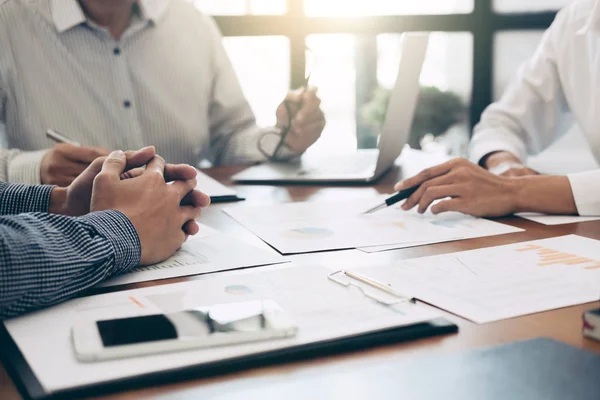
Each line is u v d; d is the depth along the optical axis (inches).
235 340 19.2
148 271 28.7
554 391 15.5
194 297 24.1
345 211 41.8
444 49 136.9
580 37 62.1
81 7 71.2
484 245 32.4
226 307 21.6
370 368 17.5
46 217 26.6
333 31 124.6
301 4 123.5
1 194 37.3
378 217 39.9
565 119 69.9
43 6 70.2
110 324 20.1
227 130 78.8
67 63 70.8
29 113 70.3
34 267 23.0
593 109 60.6
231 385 17.3
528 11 134.4
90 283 25.7
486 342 19.8
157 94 74.5
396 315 21.5
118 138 72.6
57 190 37.6
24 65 69.8
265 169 57.1
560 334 20.3
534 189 39.8
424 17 129.7
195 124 76.6
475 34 134.9
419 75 49.3
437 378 16.5
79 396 16.6
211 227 37.9
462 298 24.0
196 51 77.7
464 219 39.1
